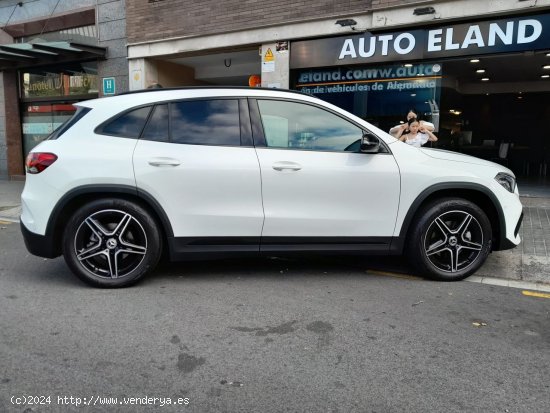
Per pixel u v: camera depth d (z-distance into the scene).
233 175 4.35
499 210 4.65
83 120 4.48
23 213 4.48
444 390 2.82
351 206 4.49
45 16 13.38
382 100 9.28
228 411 2.61
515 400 2.72
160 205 4.33
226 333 3.56
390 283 4.73
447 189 4.59
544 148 16.80
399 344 3.40
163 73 12.35
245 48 10.58
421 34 8.42
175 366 3.08
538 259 5.33
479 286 4.66
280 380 2.92
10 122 14.76
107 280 4.45
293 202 4.43
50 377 2.95
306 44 9.58
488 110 17.39
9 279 4.83
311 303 4.17
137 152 4.34
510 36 7.73
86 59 12.69
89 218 4.34
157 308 4.03
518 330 3.66
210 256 4.48
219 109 4.51
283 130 4.53
